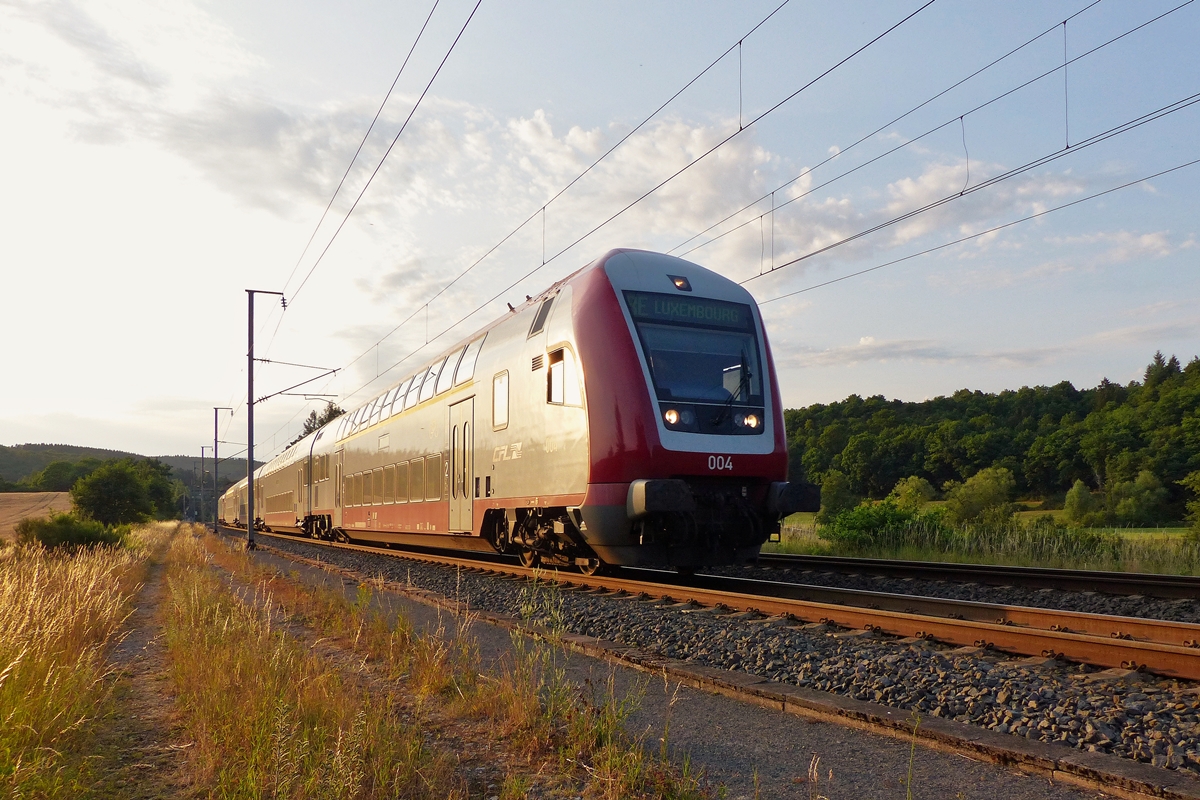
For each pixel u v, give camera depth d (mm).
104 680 7023
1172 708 5047
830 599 10305
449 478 16344
